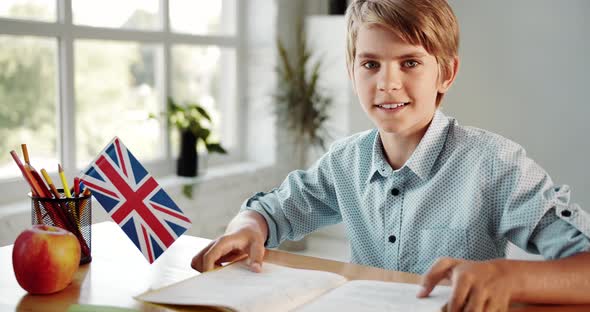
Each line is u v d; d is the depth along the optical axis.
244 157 3.49
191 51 3.16
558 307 0.89
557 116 3.06
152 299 0.91
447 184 1.19
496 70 3.17
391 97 1.07
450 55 1.14
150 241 1.12
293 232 1.33
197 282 0.98
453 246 1.18
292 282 0.98
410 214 1.21
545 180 1.11
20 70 2.39
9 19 2.28
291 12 3.44
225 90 3.42
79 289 0.99
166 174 2.99
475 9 3.18
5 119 2.36
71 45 2.53
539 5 3.04
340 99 3.28
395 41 1.05
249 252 1.11
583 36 2.97
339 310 0.87
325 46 3.30
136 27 2.84
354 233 1.32
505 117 3.18
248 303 0.88
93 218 2.38
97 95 2.71
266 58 3.36
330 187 1.35
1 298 0.95
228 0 3.37
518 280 0.87
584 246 0.95
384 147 1.24
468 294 0.86
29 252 0.95
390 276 1.06
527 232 1.06
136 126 2.89
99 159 1.12
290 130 3.37
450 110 3.31
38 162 2.48
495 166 1.14
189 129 2.90
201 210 2.90
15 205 2.30
